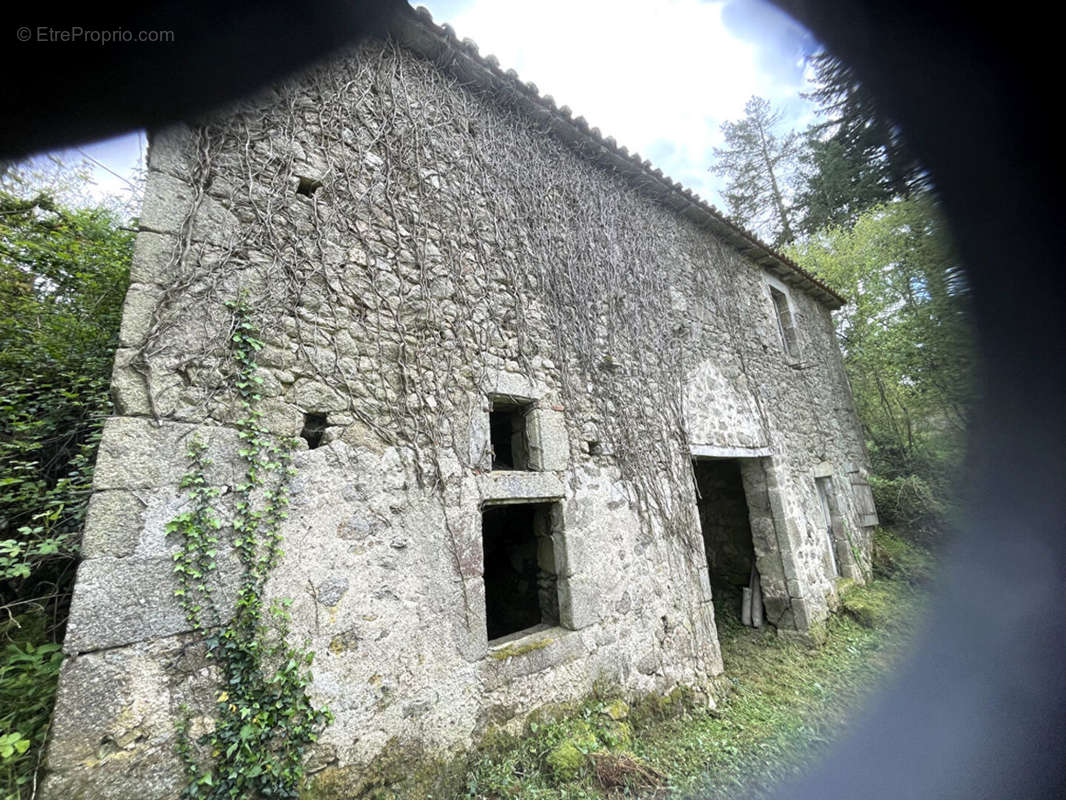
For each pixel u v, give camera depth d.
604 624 3.20
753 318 6.42
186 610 1.77
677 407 4.48
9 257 3.52
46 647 1.92
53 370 3.10
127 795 1.53
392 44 3.13
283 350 2.27
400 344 2.68
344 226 2.63
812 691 3.86
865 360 9.13
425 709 2.25
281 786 1.79
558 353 3.59
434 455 2.63
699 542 4.17
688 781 2.58
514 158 3.74
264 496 2.04
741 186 15.86
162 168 2.12
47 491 2.46
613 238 4.48
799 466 6.22
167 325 1.97
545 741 2.57
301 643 1.98
